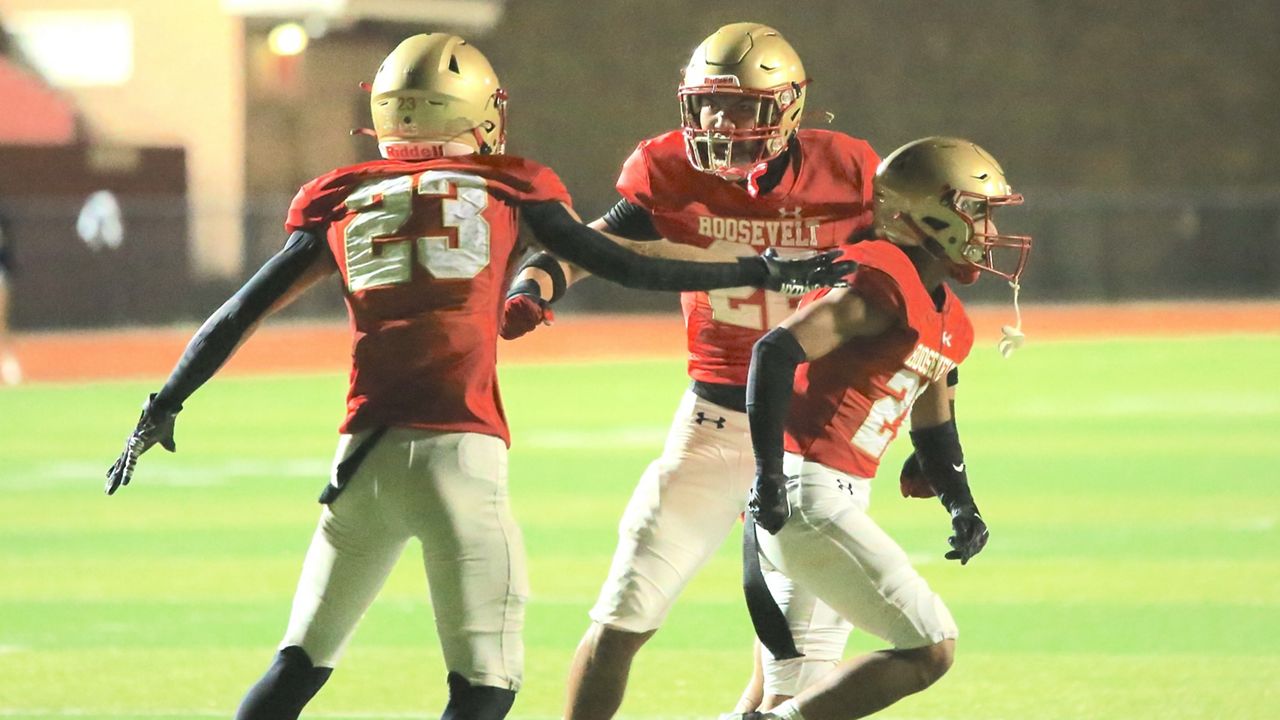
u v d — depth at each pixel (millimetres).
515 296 17422
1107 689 21734
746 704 18906
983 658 23516
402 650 24547
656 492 17562
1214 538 33094
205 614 27188
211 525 36094
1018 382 66750
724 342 17891
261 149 107188
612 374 72188
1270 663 23062
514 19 119625
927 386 16891
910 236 16297
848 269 15414
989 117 124812
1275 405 56906
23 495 40562
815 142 18281
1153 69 125375
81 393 66062
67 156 97938
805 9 122625
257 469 44688
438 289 15156
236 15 104938
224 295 98938
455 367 15141
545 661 23719
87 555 32719
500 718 15062
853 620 16172
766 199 18094
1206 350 80812
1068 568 30203
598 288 111562
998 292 115938
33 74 103188
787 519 15547
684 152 18391
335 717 20766
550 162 120562
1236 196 124062
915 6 123688
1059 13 124875
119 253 97375
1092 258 117062
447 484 14953
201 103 105375
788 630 16312
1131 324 98938
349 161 109062
